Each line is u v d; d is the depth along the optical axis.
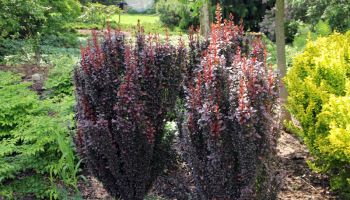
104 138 3.20
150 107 3.40
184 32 16.84
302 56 4.80
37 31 12.56
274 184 3.13
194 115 2.99
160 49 3.46
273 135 3.08
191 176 3.53
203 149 3.02
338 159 3.67
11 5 11.17
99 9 16.91
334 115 3.74
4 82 7.11
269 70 3.23
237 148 2.85
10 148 4.32
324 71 4.33
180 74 3.58
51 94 7.00
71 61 8.30
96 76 3.33
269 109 2.99
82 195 4.05
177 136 3.47
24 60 9.86
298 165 4.48
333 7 11.03
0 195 4.04
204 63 3.14
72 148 4.49
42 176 4.41
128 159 3.28
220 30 4.18
